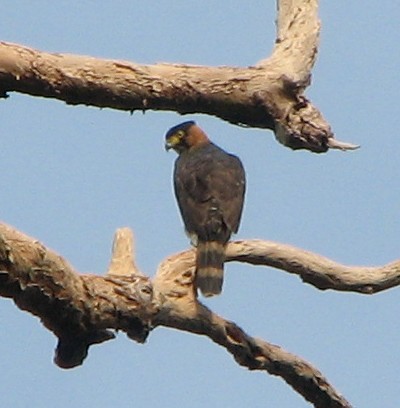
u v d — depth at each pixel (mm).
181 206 12953
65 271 9781
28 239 9547
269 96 11312
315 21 11969
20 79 10445
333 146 11438
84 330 10281
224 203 12742
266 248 11547
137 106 10977
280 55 11664
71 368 10695
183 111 11273
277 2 12148
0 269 9477
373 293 11680
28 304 9883
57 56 10578
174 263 11070
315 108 11469
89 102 10820
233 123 11539
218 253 11578
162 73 10945
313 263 11500
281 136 11523
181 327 10836
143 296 10336
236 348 10969
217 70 11203
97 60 10695
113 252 10633
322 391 11320
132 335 10523
